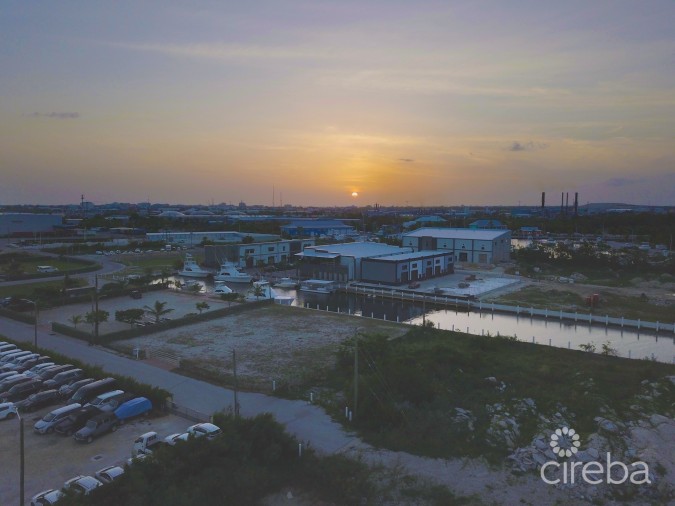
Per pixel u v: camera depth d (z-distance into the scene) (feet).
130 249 417.08
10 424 99.45
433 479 78.43
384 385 107.04
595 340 166.40
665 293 240.53
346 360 130.00
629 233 573.33
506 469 82.23
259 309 207.41
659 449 84.89
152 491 67.51
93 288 234.17
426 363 124.88
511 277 290.35
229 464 75.25
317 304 230.48
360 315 204.54
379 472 80.02
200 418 99.19
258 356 142.00
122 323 180.24
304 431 94.32
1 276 273.13
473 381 117.50
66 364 128.77
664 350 154.30
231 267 304.30
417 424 94.63
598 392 109.19
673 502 73.10
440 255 299.38
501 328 183.62
